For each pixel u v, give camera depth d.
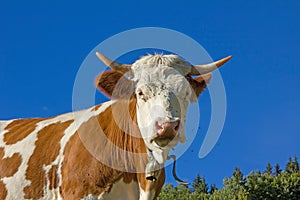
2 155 5.80
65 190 5.47
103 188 5.38
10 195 5.66
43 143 5.73
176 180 5.45
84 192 5.39
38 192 5.59
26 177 5.64
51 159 5.61
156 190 5.46
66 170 5.50
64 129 5.73
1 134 5.96
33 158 5.68
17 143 5.82
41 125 5.88
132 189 5.43
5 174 5.71
